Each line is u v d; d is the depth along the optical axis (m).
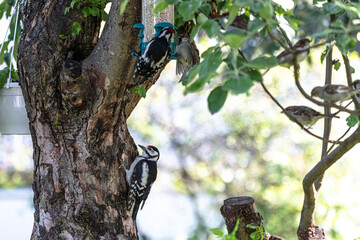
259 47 12.60
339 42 5.89
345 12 6.88
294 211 20.88
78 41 8.12
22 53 7.96
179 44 8.81
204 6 5.91
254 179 23.91
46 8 7.96
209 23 5.43
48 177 8.20
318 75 23.03
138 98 8.70
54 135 8.16
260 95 23.84
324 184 18.78
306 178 7.66
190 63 8.95
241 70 5.61
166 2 5.61
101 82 7.85
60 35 7.98
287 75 22.97
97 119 8.10
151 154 9.98
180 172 25.41
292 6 8.25
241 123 23.86
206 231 24.47
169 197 28.45
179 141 25.02
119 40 7.70
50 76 7.93
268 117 23.78
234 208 8.10
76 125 8.11
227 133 24.77
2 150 28.95
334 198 17.91
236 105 24.12
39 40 7.93
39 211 8.32
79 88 7.77
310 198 7.91
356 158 21.05
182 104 24.70
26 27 8.09
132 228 8.77
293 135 23.08
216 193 24.41
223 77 5.80
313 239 8.14
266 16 5.20
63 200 8.18
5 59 10.59
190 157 25.25
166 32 7.93
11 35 10.48
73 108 7.93
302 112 6.55
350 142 6.93
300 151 22.83
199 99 24.53
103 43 7.80
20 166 30.09
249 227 7.78
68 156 8.16
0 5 10.96
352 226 17.62
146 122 24.41
